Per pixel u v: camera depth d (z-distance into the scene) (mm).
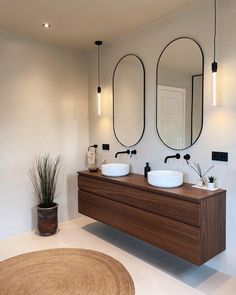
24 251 2916
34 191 3467
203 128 2549
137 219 2691
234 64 2297
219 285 2307
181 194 2285
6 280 2381
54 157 3631
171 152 2854
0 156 3164
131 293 2199
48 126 3547
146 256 2824
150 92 3041
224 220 2400
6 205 3244
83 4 2445
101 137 3770
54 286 2295
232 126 2332
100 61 3689
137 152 3244
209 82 2482
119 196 2881
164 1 2424
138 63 3145
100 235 3363
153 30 2951
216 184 2469
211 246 2283
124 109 3375
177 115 2766
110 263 2674
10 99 3197
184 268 2584
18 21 2814
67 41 3447
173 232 2363
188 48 2627
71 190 3848
